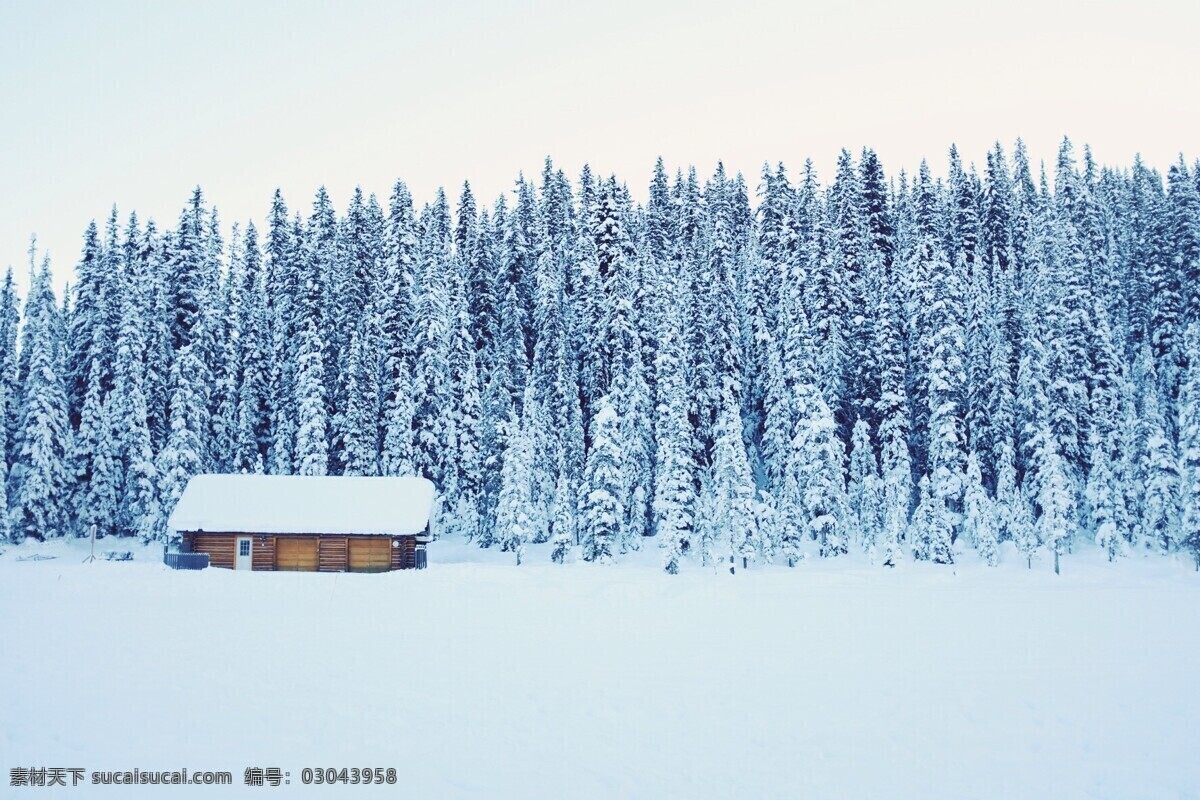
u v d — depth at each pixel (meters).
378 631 23.78
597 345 57.12
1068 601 32.09
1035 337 54.72
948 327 50.97
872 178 69.88
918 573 41.44
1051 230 62.69
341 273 61.62
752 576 40.69
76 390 58.47
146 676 17.14
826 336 56.47
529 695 17.23
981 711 16.89
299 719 14.67
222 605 27.62
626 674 19.41
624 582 35.91
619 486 47.25
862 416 54.97
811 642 23.66
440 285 59.22
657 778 12.86
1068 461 52.06
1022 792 12.89
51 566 38.19
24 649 19.30
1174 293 58.56
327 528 42.53
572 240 70.88
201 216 61.88
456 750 13.54
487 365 61.34
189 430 53.66
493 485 54.44
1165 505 48.34
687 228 75.19
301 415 53.75
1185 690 18.53
